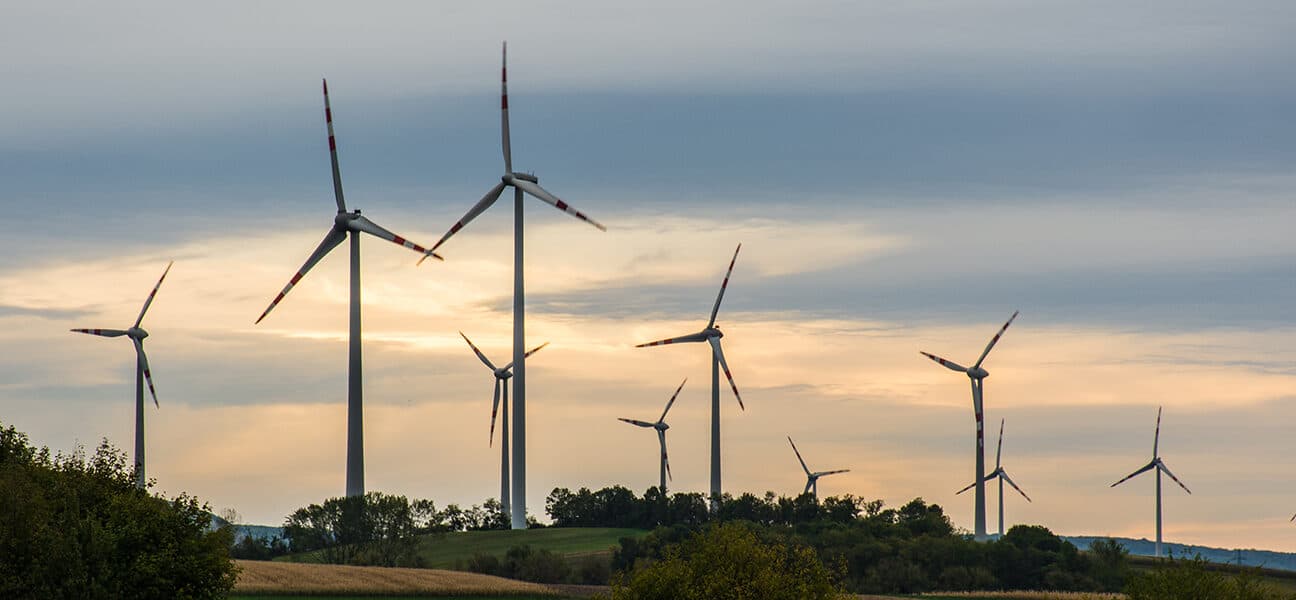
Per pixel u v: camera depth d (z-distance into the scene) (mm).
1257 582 143875
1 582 127250
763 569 143875
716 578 142250
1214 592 140750
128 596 133500
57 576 128500
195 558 140125
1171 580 142500
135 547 137875
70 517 132875
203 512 145875
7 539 130375
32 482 138750
